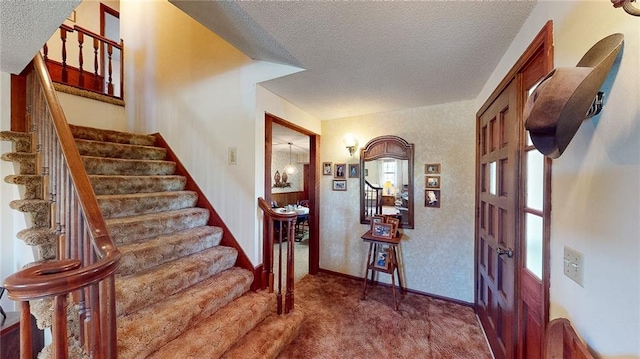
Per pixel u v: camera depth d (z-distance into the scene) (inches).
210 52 96.0
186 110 104.1
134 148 101.9
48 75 64.9
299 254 166.9
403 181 111.0
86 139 97.5
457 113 100.4
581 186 32.1
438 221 104.0
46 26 45.0
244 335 68.4
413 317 89.1
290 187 293.9
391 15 48.8
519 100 53.7
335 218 127.4
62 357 31.3
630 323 24.4
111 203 76.4
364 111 115.2
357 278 121.9
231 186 90.5
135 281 61.7
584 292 31.4
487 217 78.4
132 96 127.0
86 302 48.1
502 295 63.7
